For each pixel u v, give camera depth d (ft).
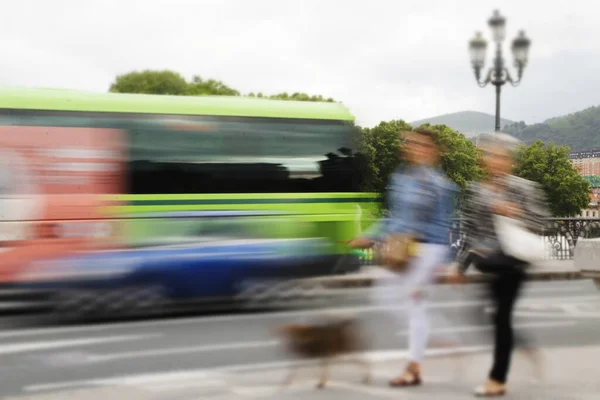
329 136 47.19
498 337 20.22
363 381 22.09
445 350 26.81
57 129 40.29
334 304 43.83
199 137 43.47
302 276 45.55
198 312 41.93
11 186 39.24
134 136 41.93
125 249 40.96
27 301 39.83
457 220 39.63
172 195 42.37
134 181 41.57
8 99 39.75
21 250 39.11
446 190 21.80
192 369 24.67
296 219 45.52
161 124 42.63
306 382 22.04
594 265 42.68
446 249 21.81
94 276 40.24
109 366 25.36
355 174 47.70
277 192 45.16
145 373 24.12
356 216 47.47
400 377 21.58
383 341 29.22
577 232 72.64
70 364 25.79
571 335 31.14
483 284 21.29
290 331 23.08
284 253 44.93
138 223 41.37
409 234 21.57
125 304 41.04
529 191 19.95
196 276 42.45
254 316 39.34
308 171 46.29
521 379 22.09
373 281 53.57
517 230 19.85
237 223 43.83
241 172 44.32
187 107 43.45
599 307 41.16
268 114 45.50
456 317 35.91
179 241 42.19
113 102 41.78
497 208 19.97
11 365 25.66
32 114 39.96
